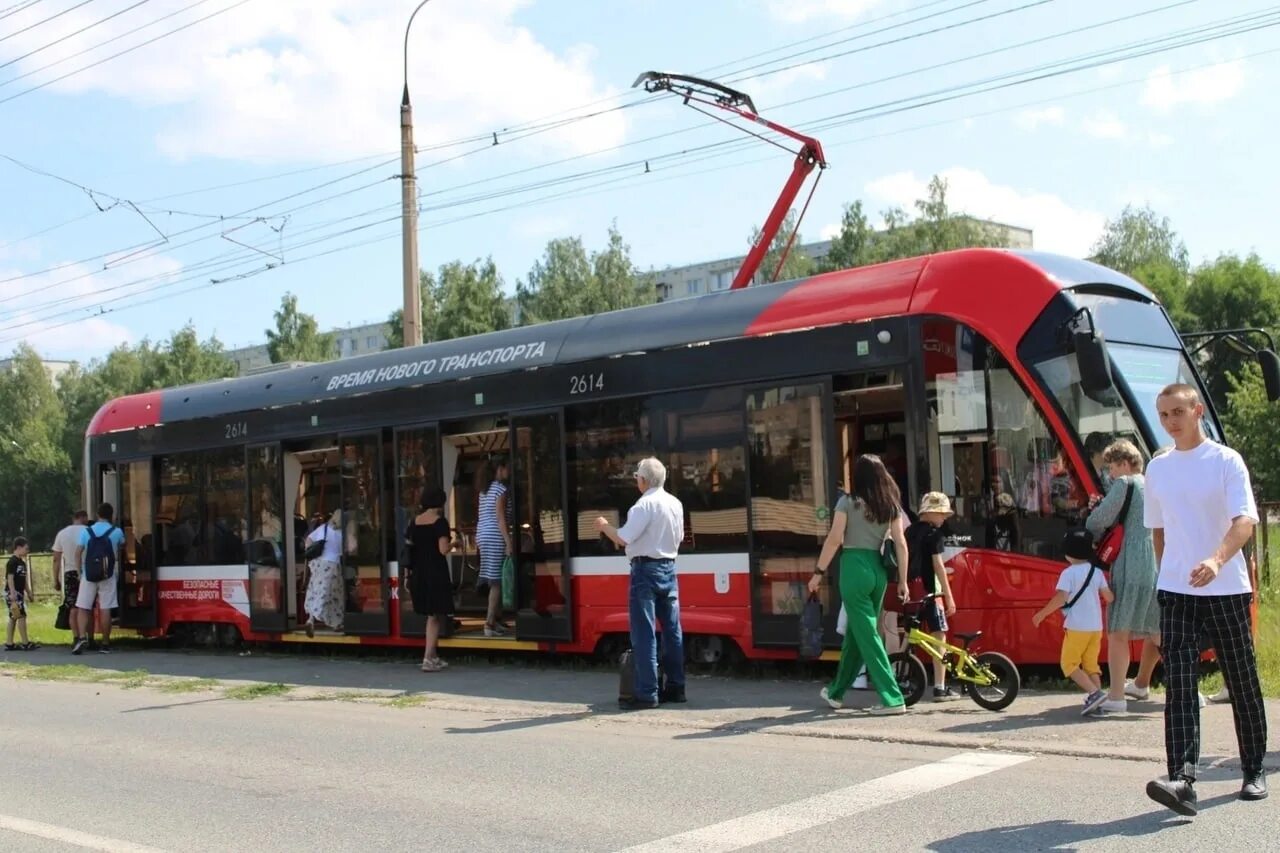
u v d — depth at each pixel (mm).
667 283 104875
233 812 7184
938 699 9594
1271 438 37844
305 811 7121
